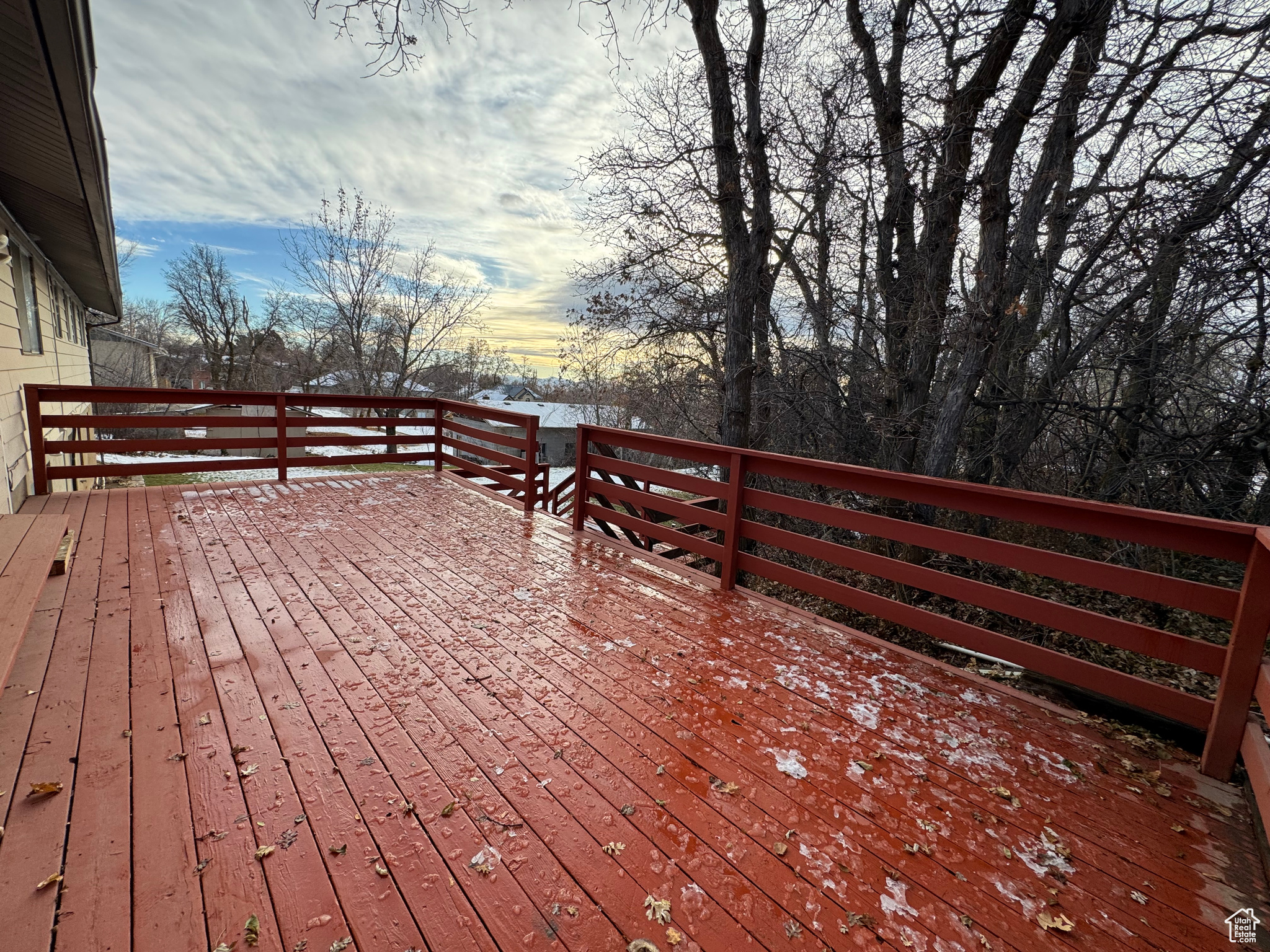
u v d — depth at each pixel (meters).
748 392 6.88
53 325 7.66
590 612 3.07
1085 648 4.70
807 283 8.30
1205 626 4.74
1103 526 2.14
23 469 4.93
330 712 2.06
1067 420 5.71
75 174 4.52
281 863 1.41
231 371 28.36
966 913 1.38
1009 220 5.57
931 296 5.56
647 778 1.80
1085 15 4.33
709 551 3.59
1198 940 1.33
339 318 16.55
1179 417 5.03
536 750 1.91
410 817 1.59
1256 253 4.48
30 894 1.28
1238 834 1.68
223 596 3.01
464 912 1.31
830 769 1.90
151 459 15.59
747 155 6.52
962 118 4.95
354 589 3.19
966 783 1.86
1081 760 2.01
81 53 2.80
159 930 1.22
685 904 1.36
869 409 7.13
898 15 5.90
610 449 4.55
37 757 1.73
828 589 3.03
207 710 2.02
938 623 2.63
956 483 2.51
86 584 3.08
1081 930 1.35
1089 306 5.61
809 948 1.27
